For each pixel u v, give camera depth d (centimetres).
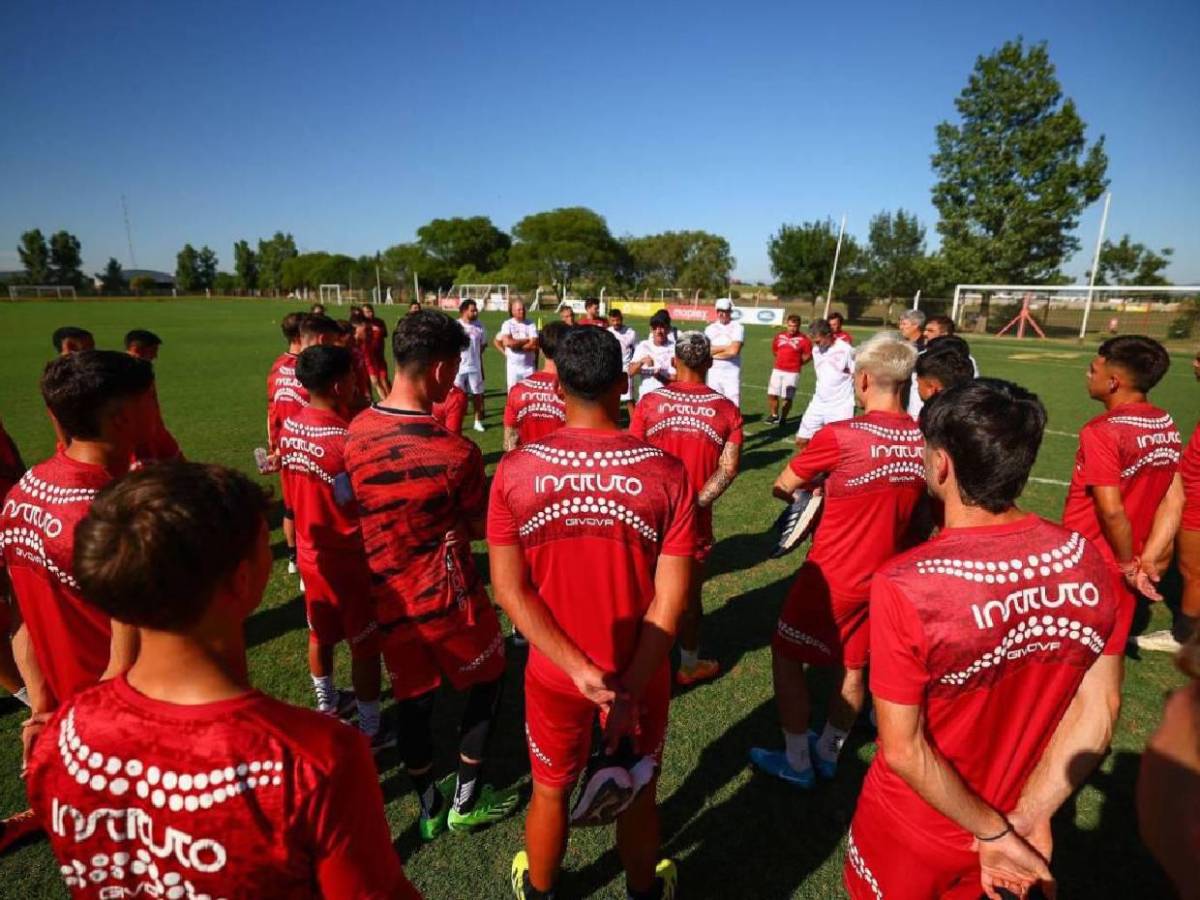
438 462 219
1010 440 129
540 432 493
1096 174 3434
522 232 7969
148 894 97
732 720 329
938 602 127
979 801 133
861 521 245
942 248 3856
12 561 188
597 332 175
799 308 4591
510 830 262
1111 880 240
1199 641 91
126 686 97
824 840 258
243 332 2705
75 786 94
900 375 242
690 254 7681
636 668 173
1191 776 90
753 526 595
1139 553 294
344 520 276
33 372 1455
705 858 249
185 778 92
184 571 88
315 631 299
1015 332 3334
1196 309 2880
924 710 135
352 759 98
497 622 253
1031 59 3425
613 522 170
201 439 891
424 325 219
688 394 339
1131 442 277
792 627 269
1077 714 143
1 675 311
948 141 3688
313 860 98
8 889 230
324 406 281
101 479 189
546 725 193
